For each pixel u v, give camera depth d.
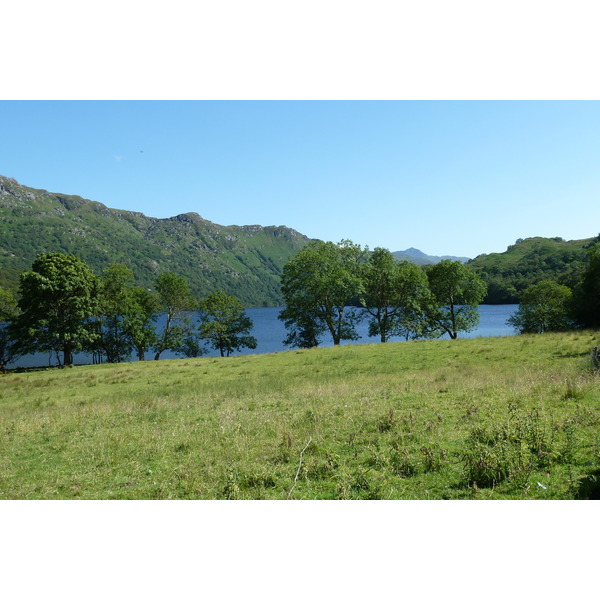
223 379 26.89
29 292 44.88
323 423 11.63
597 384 13.15
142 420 14.92
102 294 54.97
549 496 6.31
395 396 14.94
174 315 65.38
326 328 56.22
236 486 7.33
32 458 10.91
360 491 7.14
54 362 73.25
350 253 57.06
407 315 55.44
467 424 10.10
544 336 33.12
